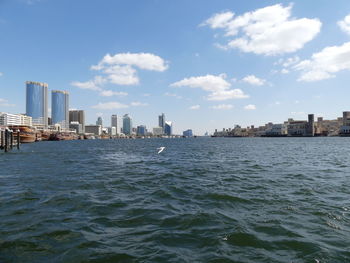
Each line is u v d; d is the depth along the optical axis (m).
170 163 29.31
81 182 16.42
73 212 9.71
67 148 66.75
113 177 18.64
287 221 8.45
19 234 7.45
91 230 7.80
